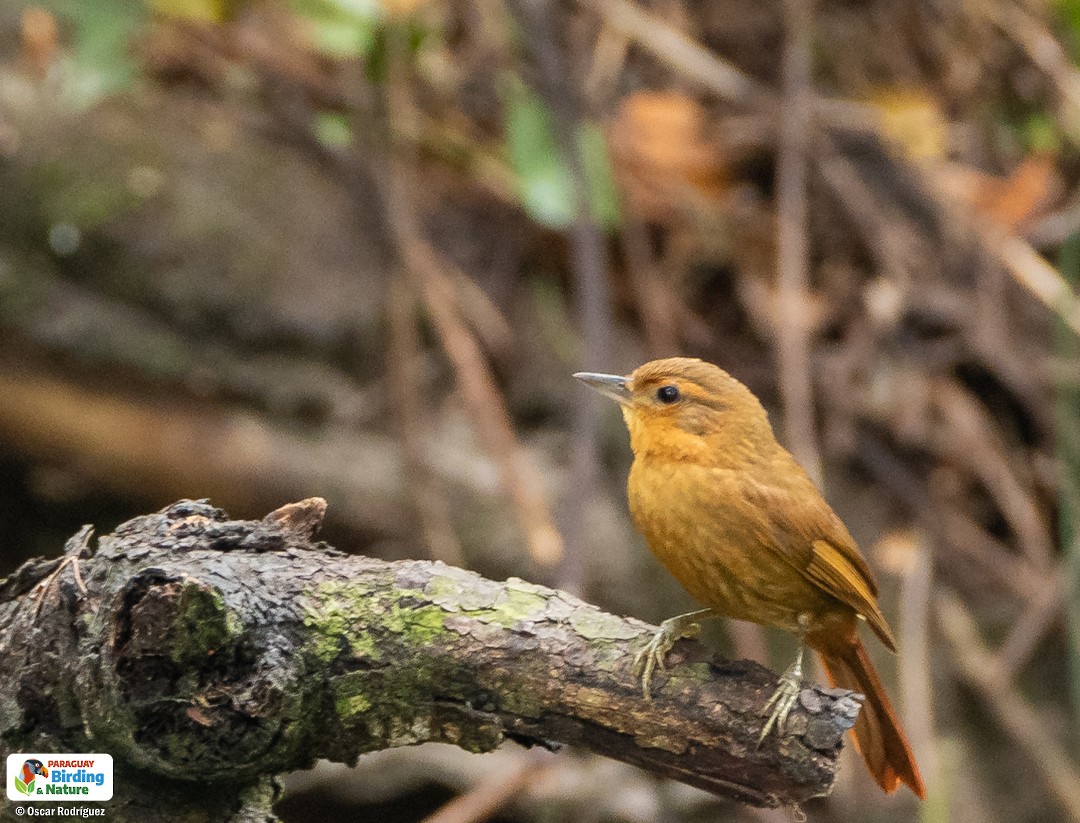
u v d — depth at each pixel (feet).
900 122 40.55
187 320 35.68
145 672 15.46
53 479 35.17
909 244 39.99
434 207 38.96
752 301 38.63
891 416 38.63
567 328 38.24
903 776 21.85
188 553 16.93
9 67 37.70
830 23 43.04
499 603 17.20
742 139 39.68
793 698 16.70
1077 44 41.73
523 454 36.09
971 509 39.14
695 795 34.27
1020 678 38.01
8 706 16.67
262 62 39.42
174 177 36.88
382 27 34.99
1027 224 41.88
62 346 34.65
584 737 17.25
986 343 39.17
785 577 21.52
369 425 35.83
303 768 17.49
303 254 36.96
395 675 16.90
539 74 35.60
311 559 17.31
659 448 22.38
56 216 35.60
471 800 28.37
